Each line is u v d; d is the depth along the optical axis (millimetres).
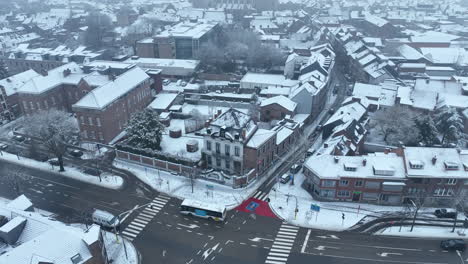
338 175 75875
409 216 73938
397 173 75688
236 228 70312
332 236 68250
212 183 84188
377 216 73875
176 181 85562
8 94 118375
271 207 76438
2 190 82000
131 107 112562
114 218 69438
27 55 167875
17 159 95375
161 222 71938
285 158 96688
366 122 109250
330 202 78250
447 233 69125
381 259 62875
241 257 63125
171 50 174375
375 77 142375
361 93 125250
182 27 192875
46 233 50594
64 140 91500
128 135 96938
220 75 153875
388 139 100500
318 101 122750
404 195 76688
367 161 77938
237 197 79500
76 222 71438
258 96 133875
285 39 195250
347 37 195250
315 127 115500
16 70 171000
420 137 96438
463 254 64188
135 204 77500
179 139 104875
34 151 99562
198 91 136875
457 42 198125
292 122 105125
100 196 80188
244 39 181750
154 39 173375
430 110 110875
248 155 84000
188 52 177250
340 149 83188
